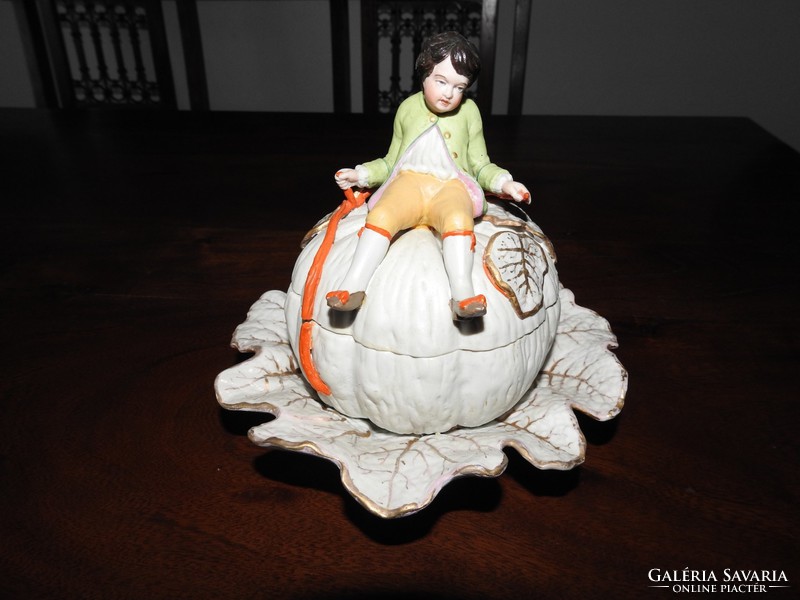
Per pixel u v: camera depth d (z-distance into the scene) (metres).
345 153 2.20
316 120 2.53
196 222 1.78
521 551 0.90
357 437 0.93
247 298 1.46
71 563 0.87
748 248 1.70
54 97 2.73
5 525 0.92
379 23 2.58
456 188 0.91
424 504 0.78
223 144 2.29
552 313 1.00
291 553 0.89
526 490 0.99
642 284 1.53
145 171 2.07
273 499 0.97
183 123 2.50
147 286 1.50
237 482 1.00
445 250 0.86
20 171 2.07
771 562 0.88
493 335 0.89
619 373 1.01
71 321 1.37
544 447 0.89
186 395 1.17
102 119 2.54
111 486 0.98
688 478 1.01
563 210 1.87
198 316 1.39
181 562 0.87
